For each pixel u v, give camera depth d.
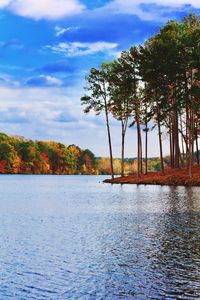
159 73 56.53
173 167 71.81
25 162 169.50
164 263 13.61
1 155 159.38
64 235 18.81
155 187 56.19
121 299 10.41
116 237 18.20
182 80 55.59
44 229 20.61
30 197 43.81
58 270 12.94
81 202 36.69
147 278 12.02
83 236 18.52
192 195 40.56
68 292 10.95
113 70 64.56
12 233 19.39
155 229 20.27
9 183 82.75
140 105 66.94
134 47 59.53
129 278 12.04
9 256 14.72
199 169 61.84
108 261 13.95
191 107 55.47
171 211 27.84
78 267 13.26
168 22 59.94
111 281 11.79
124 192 49.12
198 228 20.48
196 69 55.19
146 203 33.97
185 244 16.53
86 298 10.52
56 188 63.66
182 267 13.12
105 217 25.38
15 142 170.62
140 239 17.66
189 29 56.66
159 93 59.62
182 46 53.34
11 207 32.25
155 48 55.44
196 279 11.88
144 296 10.59
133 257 14.47
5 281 11.88
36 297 10.60
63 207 32.12
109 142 77.50
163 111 61.06
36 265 13.53
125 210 29.31
